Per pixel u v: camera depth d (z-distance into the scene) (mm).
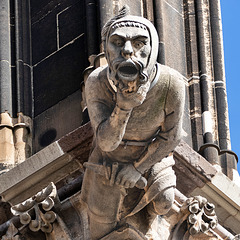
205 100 13922
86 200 11812
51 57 14094
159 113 11016
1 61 14242
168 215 12258
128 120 11039
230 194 12812
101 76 11102
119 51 10586
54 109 13766
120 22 10688
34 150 13758
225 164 13648
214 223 12320
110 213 11617
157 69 10953
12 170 12625
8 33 14461
